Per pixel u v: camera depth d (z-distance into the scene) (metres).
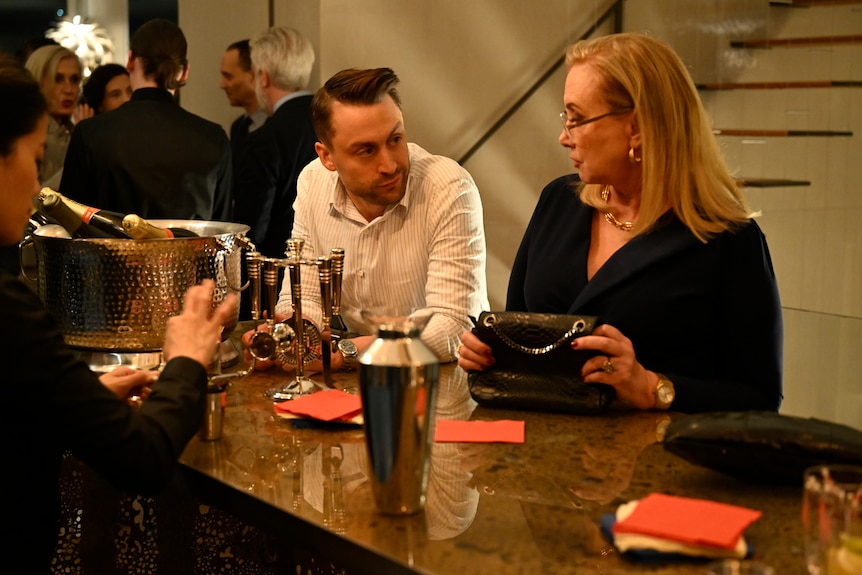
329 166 2.53
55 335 1.43
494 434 1.77
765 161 6.40
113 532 2.12
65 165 3.74
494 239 5.77
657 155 2.03
